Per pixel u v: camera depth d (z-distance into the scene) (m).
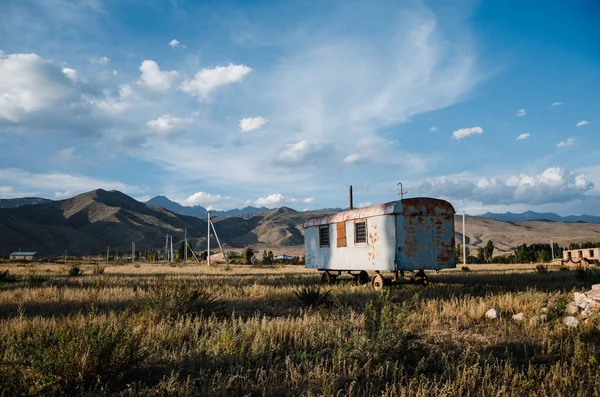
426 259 15.50
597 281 16.22
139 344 6.00
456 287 15.26
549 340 6.86
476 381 5.34
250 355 6.28
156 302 9.46
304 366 5.79
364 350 6.25
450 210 16.11
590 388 5.08
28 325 7.90
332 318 9.34
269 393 4.93
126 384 5.03
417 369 5.65
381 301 7.88
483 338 7.55
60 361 5.14
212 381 5.27
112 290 13.77
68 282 18.05
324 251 19.44
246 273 27.67
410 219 15.42
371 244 16.27
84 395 4.83
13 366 5.36
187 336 7.61
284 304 11.98
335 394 4.94
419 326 8.69
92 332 5.53
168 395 4.86
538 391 4.96
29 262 60.44
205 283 17.38
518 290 13.93
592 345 6.89
